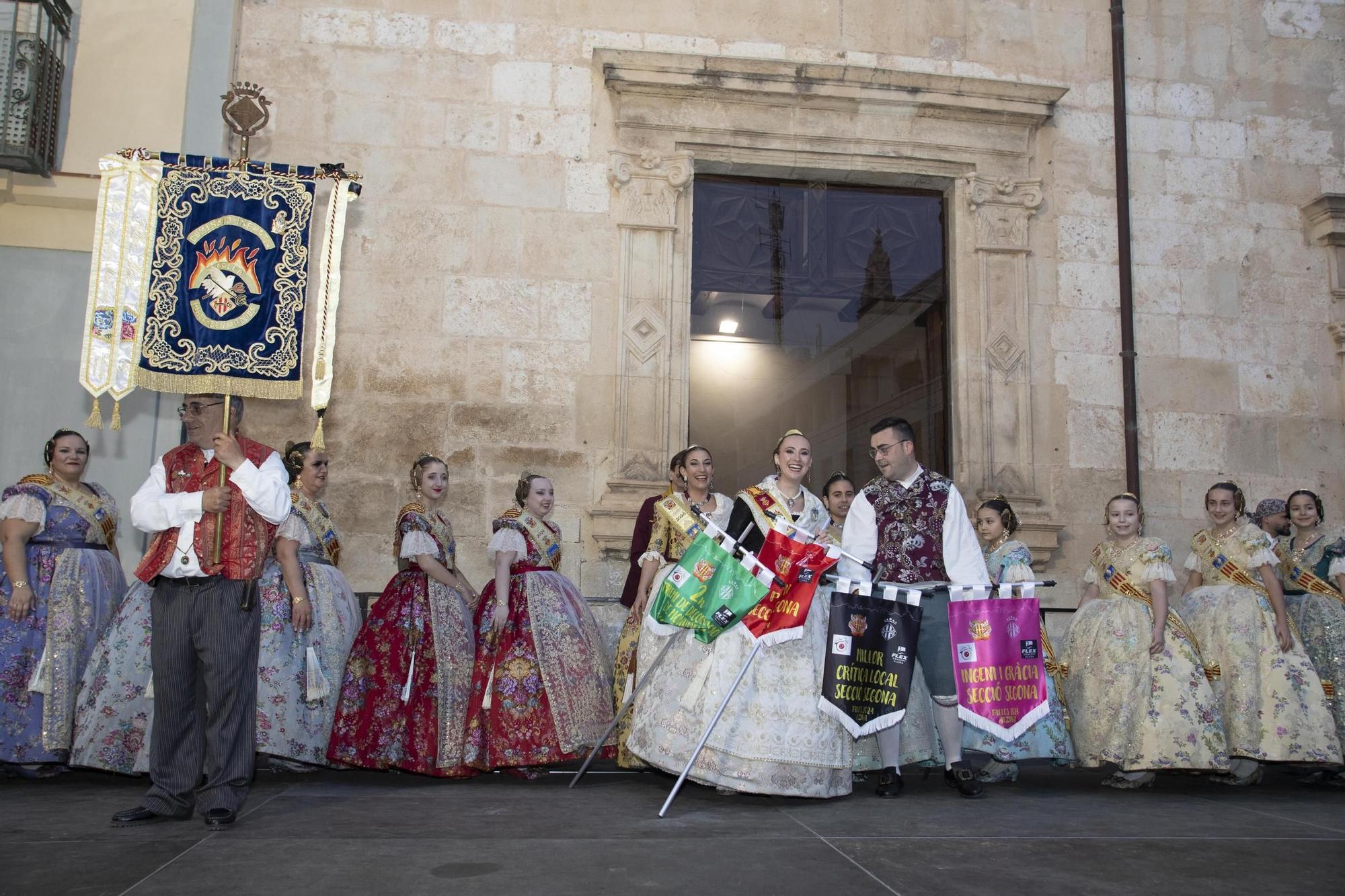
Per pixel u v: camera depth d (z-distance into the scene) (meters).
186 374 4.73
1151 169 7.72
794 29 7.52
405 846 3.45
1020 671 4.71
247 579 3.81
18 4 6.48
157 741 3.83
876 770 5.09
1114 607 5.42
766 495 4.70
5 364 6.51
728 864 3.25
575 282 7.05
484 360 6.90
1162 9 7.90
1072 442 7.32
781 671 4.45
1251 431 7.52
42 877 3.01
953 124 7.46
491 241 7.01
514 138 7.13
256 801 4.33
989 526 5.65
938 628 4.76
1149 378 7.48
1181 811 4.51
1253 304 7.68
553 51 7.26
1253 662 5.51
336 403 6.74
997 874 3.20
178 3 6.93
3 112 6.35
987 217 7.41
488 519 6.75
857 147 7.35
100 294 4.89
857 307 7.59
